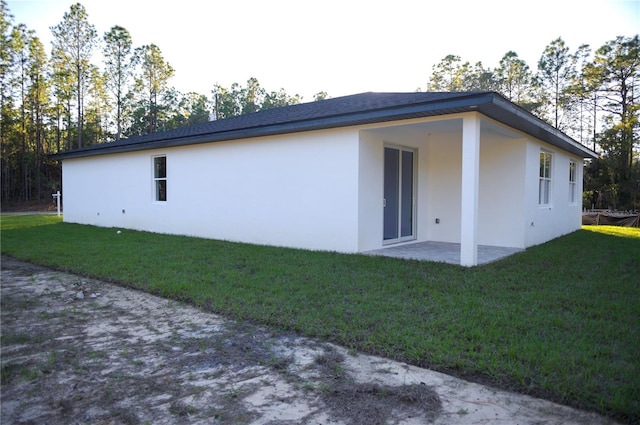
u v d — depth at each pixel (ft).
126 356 10.52
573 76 94.17
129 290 17.42
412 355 10.08
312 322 12.59
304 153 27.43
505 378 8.82
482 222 29.78
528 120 23.03
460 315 13.05
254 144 30.30
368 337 11.28
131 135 118.62
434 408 7.79
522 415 7.52
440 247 28.12
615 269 20.65
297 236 28.04
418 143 30.81
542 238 32.22
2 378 9.30
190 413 7.73
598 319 12.76
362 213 25.32
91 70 102.73
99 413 7.79
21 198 106.52
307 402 8.11
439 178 31.71
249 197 30.78
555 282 17.69
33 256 24.71
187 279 18.38
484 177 29.63
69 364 10.05
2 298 16.19
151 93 117.39
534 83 100.53
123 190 41.70
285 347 11.01
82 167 46.83
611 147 81.25
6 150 103.04
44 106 103.65
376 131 25.64
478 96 19.04
